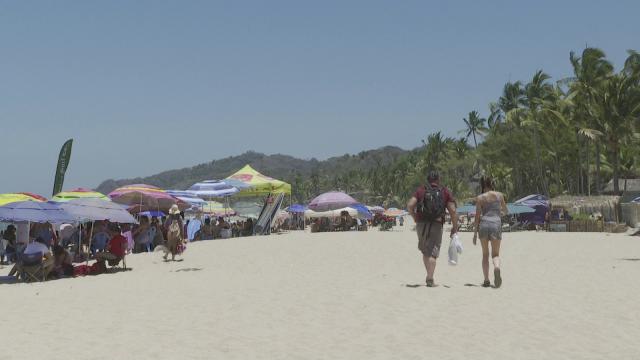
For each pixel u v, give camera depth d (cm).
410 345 636
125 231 2231
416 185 11725
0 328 759
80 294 1066
